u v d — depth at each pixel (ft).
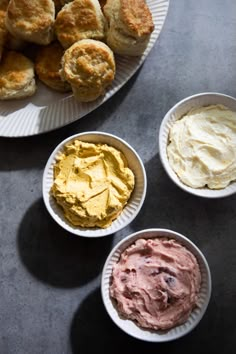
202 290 1.55
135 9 1.65
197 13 1.84
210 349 1.64
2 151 1.77
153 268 1.56
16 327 1.67
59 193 1.61
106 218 1.62
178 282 1.55
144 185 1.63
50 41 1.74
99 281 1.69
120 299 1.54
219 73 1.81
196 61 1.82
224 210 1.73
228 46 1.82
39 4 1.68
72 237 1.72
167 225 1.72
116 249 1.57
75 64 1.65
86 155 1.67
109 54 1.65
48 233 1.72
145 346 1.65
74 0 1.71
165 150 1.65
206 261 1.62
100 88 1.68
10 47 1.77
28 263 1.70
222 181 1.63
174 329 1.54
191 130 1.65
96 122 1.79
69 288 1.68
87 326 1.66
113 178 1.65
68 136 1.78
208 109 1.68
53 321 1.67
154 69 1.81
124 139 1.78
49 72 1.72
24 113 1.74
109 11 1.71
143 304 1.54
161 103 1.80
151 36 1.73
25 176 1.76
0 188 1.75
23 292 1.68
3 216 1.73
